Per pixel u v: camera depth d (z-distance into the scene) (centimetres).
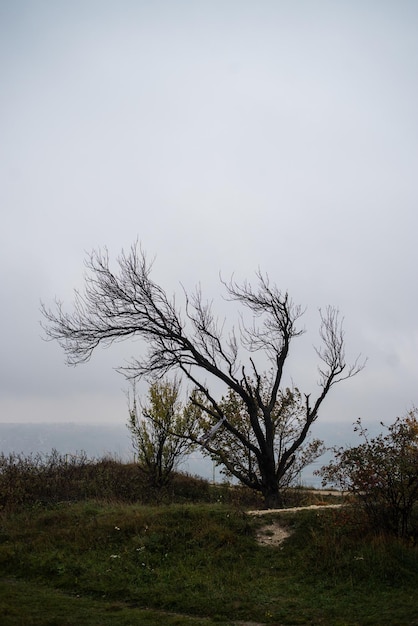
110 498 2217
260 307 2616
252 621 1074
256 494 2531
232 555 1421
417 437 1492
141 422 2656
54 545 1516
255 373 2455
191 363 2456
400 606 1098
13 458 2372
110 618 1049
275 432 2620
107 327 2536
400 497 1447
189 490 2669
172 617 1077
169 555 1431
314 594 1202
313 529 1509
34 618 1028
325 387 2527
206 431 2602
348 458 1487
